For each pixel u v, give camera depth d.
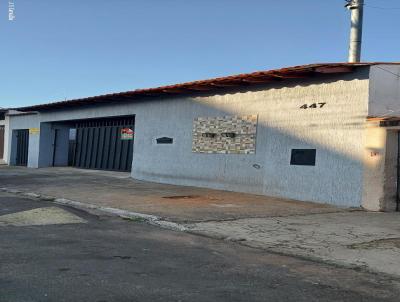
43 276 6.12
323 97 14.83
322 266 7.36
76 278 6.08
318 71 14.14
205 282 6.15
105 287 5.73
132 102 22.86
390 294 5.99
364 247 8.59
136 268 6.72
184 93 19.91
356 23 19.16
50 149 30.12
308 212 12.77
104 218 11.41
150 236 9.32
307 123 15.24
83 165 27.81
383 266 7.34
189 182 19.44
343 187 14.15
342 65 13.54
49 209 12.14
